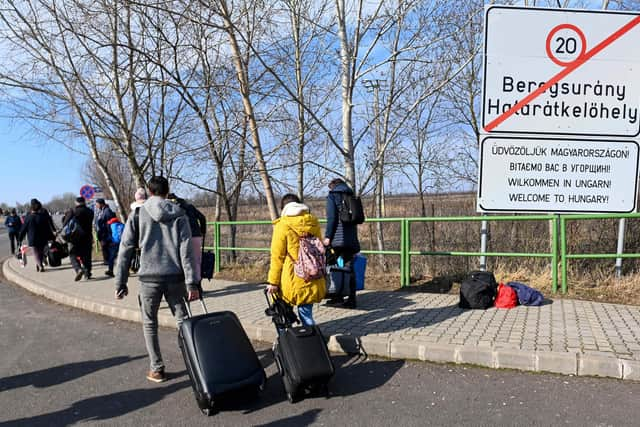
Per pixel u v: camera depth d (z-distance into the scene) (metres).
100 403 4.03
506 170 6.94
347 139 8.90
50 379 4.63
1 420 3.76
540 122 6.89
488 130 6.92
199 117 9.05
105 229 10.89
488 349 4.49
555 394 3.88
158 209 4.22
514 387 4.04
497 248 8.45
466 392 3.99
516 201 6.95
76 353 5.41
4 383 4.57
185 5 7.45
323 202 10.63
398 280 8.14
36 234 11.19
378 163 9.74
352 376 4.43
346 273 6.03
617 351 4.35
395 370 4.52
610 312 5.72
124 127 9.64
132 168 10.09
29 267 12.20
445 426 3.45
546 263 7.96
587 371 4.18
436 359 4.64
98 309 7.34
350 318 5.82
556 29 6.82
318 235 4.53
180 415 3.77
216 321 3.95
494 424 3.45
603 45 6.80
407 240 7.61
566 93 6.86
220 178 10.55
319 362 3.87
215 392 3.62
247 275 9.38
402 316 5.82
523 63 6.86
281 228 4.40
